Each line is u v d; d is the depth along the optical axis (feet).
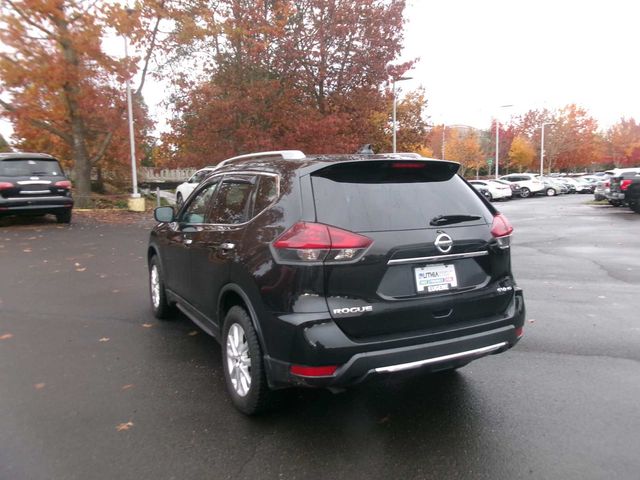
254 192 12.59
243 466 10.03
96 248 36.50
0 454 10.43
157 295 19.57
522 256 34.68
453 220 11.53
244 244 11.81
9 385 13.70
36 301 22.29
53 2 54.60
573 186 150.41
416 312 10.73
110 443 10.84
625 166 244.01
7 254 33.73
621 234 45.85
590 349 16.22
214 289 13.46
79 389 13.48
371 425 11.59
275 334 10.57
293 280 10.32
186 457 10.34
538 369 14.65
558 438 10.92
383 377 10.57
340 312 10.16
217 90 70.59
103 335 17.81
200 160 76.23
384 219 10.83
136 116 70.08
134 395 13.14
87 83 61.77
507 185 121.08
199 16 65.98
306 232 10.36
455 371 14.57
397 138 105.09
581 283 26.02
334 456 10.34
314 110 74.13
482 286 11.67
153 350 16.35
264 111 73.15
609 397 12.84
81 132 65.87
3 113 60.13
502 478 9.56
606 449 10.46
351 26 72.54
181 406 12.55
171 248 17.11
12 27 54.44
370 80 77.25
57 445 10.76
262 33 68.95
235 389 12.33
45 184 45.88
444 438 11.00
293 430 11.39
